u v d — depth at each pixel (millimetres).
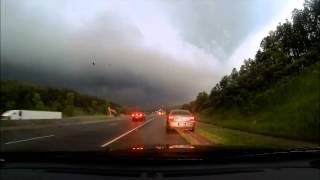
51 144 20312
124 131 33781
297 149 3455
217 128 38156
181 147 3557
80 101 132500
